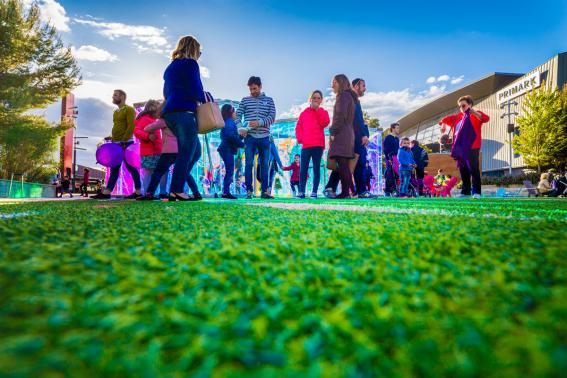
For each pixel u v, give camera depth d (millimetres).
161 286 631
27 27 18844
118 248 1030
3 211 2732
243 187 15016
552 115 31891
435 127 78812
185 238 1241
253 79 7285
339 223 1691
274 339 445
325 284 674
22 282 652
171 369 374
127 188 14938
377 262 864
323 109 7633
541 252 954
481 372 356
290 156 18109
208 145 15516
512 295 590
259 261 890
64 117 21578
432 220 1838
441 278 702
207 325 466
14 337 436
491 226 1552
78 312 513
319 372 359
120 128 7168
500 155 55469
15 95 18109
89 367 373
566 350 385
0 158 19500
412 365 377
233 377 356
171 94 4723
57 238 1228
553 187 16828
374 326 469
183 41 4852
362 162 8008
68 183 25406
